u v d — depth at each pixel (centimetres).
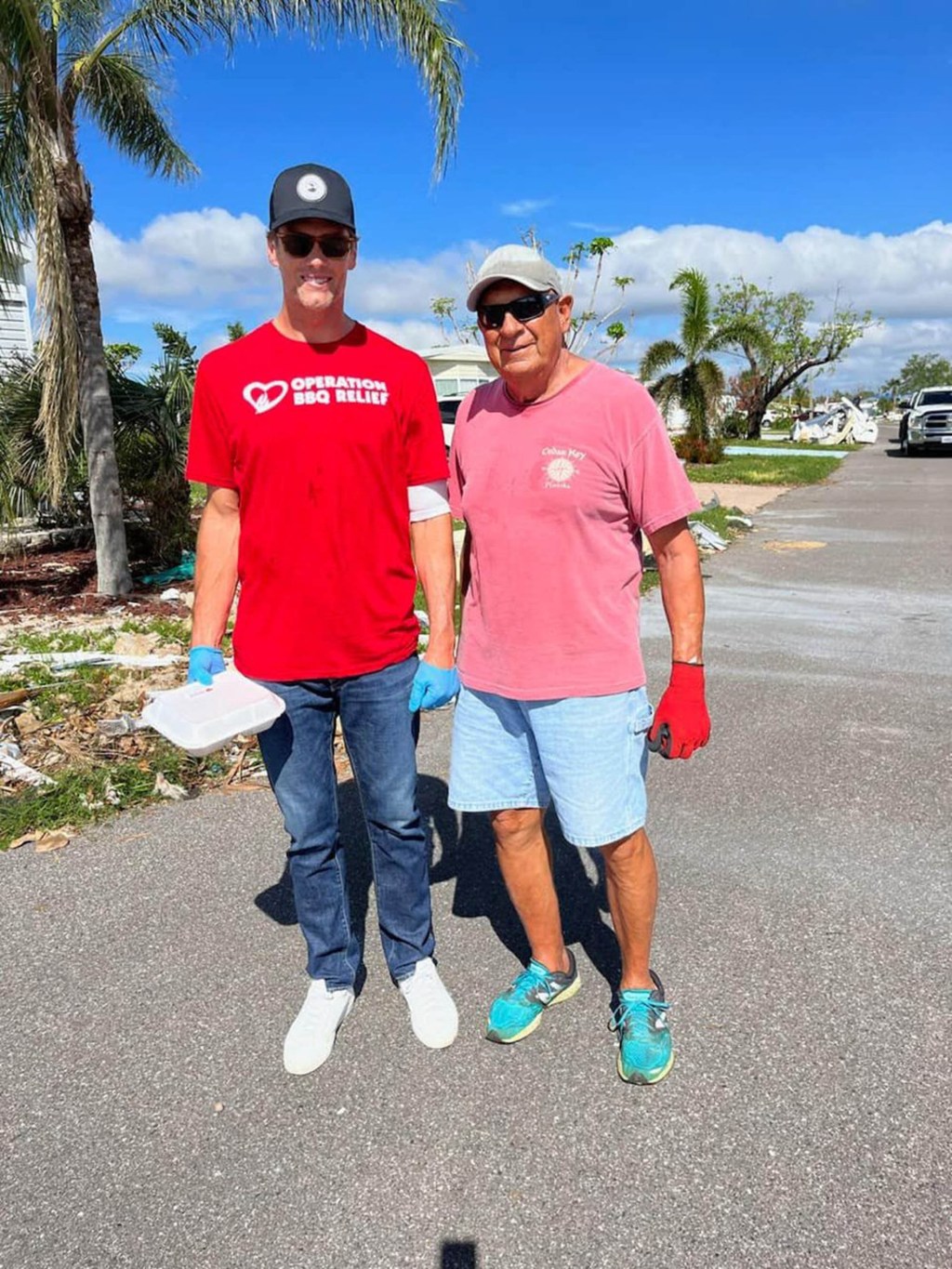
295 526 218
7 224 699
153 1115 220
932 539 1096
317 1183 199
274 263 214
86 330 732
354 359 218
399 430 224
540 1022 250
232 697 214
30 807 374
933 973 264
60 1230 190
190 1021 253
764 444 3675
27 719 461
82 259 719
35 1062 238
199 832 362
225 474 227
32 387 798
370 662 229
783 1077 225
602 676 215
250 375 214
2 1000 263
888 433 5691
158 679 524
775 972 266
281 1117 218
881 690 527
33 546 966
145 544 918
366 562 224
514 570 215
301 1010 252
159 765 411
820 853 337
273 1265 181
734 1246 180
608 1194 193
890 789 390
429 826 368
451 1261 180
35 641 622
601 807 218
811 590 816
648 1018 232
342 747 447
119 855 345
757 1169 198
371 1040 245
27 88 650
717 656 607
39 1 641
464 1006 258
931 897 305
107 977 272
